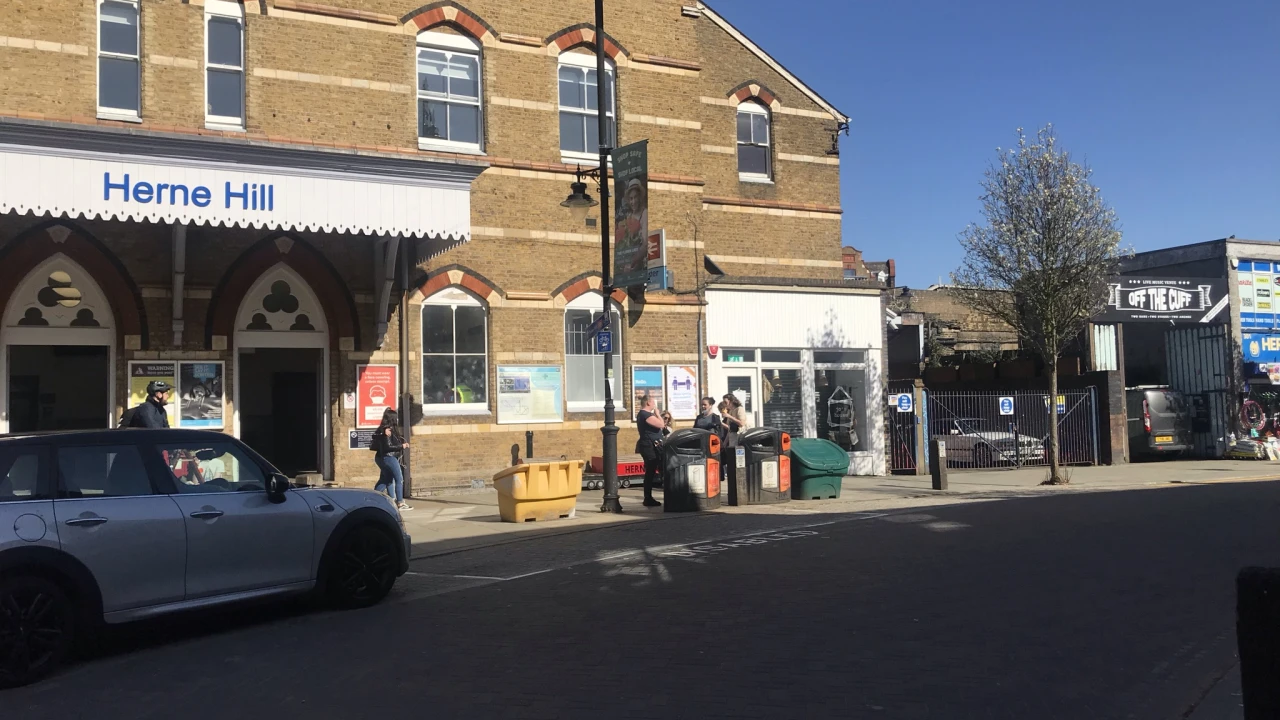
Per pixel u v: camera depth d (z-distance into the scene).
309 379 20.30
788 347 21.59
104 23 15.50
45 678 6.88
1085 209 19.88
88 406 15.63
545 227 18.81
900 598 8.48
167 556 7.54
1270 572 4.18
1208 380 27.70
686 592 8.95
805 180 23.23
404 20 17.59
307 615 8.68
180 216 13.05
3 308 14.77
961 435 23.91
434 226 14.65
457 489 17.70
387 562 9.05
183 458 8.01
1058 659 6.67
